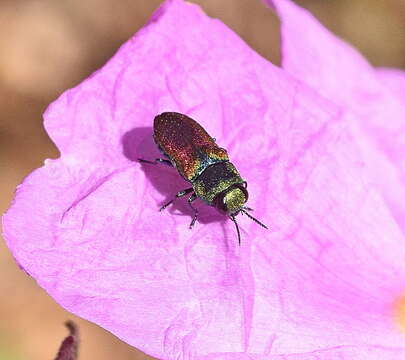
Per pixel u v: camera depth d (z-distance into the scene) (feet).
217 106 0.19
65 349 0.18
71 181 0.18
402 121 0.23
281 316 0.17
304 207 0.19
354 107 0.23
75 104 0.18
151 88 0.19
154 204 0.18
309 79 0.23
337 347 0.18
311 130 0.20
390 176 0.22
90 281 0.16
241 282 0.17
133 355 0.43
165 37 0.19
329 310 0.18
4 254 0.43
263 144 0.19
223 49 0.20
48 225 0.17
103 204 0.17
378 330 0.18
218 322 0.17
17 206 0.17
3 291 0.43
